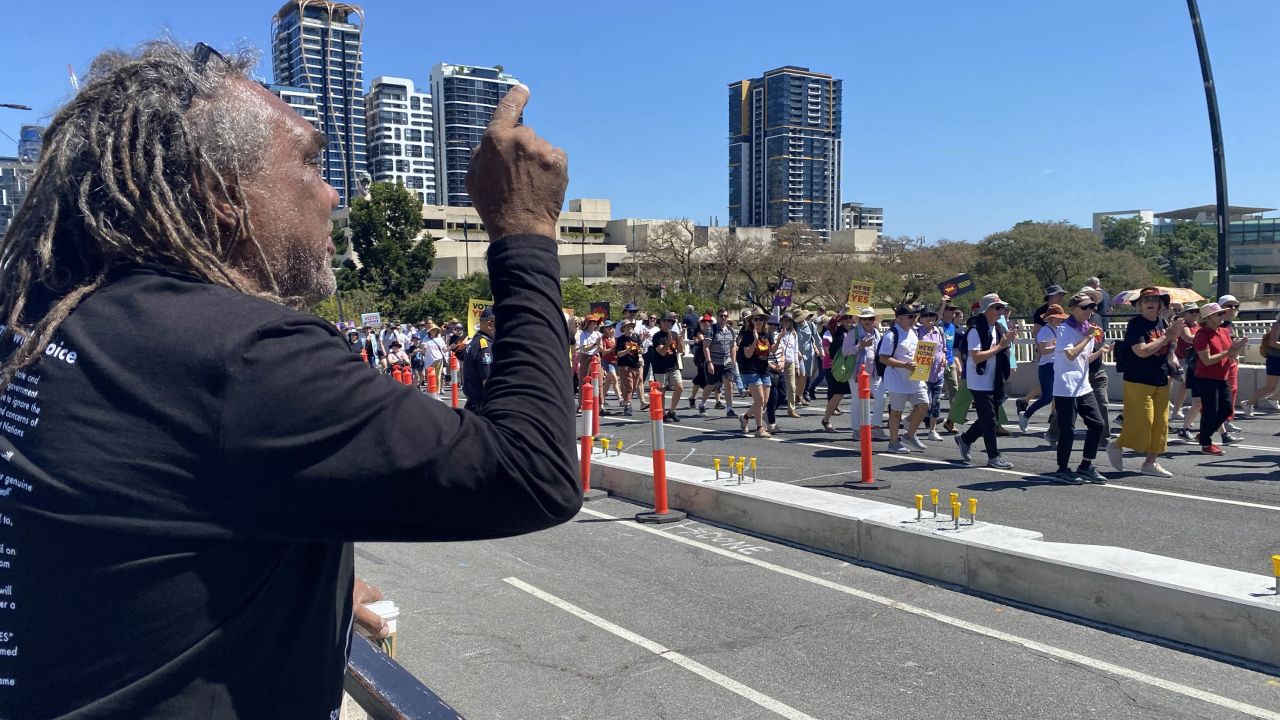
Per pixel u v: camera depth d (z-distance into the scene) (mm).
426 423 995
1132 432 10141
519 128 1185
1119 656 5047
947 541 6414
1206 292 72500
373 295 57594
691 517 8664
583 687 4836
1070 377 9883
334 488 952
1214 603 5043
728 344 16625
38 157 1100
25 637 951
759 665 5074
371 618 1888
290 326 998
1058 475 10109
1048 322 11648
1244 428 13742
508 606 6133
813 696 4672
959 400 12484
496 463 1001
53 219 1052
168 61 1134
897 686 4758
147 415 937
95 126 1054
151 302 998
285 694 1039
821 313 21438
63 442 944
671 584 6562
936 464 11336
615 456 10430
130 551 932
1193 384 11961
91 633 939
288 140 1196
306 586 1072
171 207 1041
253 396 941
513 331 1116
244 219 1113
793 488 8344
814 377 19906
